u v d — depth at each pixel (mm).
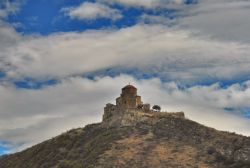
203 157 148500
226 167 142375
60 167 156000
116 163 144000
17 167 178500
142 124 175750
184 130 169000
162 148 154375
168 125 172875
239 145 154125
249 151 150000
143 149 153750
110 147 156625
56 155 170625
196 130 167875
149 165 142000
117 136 166125
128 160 145750
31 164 174500
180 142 159875
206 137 162750
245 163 143250
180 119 177125
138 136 165625
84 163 150375
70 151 169375
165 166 141375
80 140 177750
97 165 144625
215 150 152125
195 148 154875
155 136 165375
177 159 146500
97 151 156250
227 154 150250
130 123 178625
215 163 145125
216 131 168125
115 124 181625
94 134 179875
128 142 159875
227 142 157250
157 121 176750
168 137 164000
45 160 171250
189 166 142000
